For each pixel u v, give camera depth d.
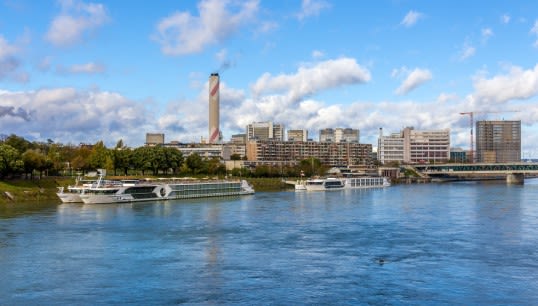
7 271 92.06
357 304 75.62
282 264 97.81
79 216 164.12
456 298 78.19
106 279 87.44
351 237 126.06
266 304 75.56
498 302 76.56
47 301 76.62
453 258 102.50
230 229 138.62
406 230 137.12
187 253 106.88
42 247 111.88
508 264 97.69
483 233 131.50
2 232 130.38
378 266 96.44
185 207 199.50
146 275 90.06
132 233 130.50
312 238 124.50
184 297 78.38
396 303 76.06
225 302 76.31
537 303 76.19
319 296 79.00
